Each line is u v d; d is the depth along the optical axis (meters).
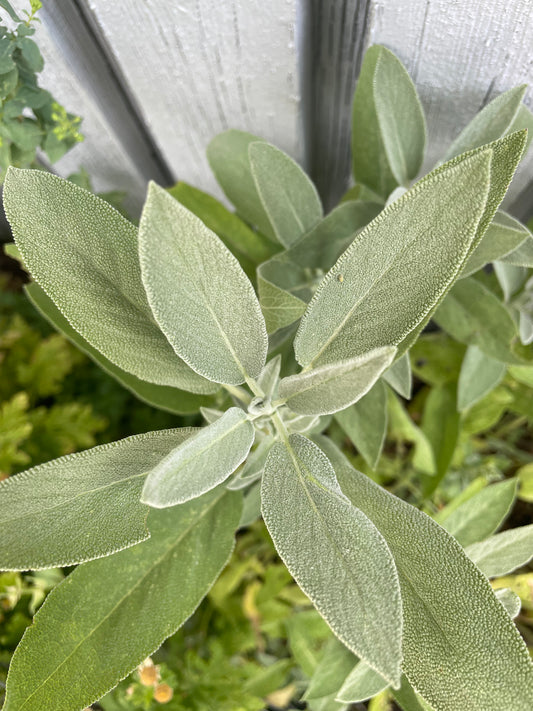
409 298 0.12
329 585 0.11
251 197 0.21
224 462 0.12
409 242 0.11
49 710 0.13
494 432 0.30
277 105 0.20
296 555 0.11
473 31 0.15
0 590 0.22
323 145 0.24
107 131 0.22
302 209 0.19
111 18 0.17
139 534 0.13
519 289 0.22
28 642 0.14
